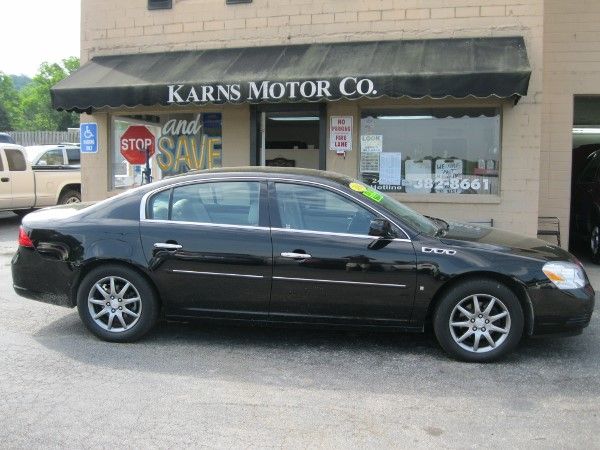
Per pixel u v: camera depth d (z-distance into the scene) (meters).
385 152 9.82
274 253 5.40
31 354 5.40
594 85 10.37
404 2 9.53
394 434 3.97
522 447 3.81
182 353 5.48
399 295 5.30
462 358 5.32
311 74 8.84
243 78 9.05
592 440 3.91
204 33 10.36
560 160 10.52
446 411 4.33
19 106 79.69
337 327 5.46
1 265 9.86
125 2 10.69
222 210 5.61
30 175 14.84
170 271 5.53
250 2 10.12
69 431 3.96
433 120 9.65
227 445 3.80
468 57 8.73
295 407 4.37
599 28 10.30
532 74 9.12
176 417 4.18
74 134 36.47
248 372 5.04
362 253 5.31
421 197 9.56
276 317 5.50
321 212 5.50
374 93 8.56
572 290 5.21
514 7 9.19
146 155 10.89
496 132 9.46
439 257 5.25
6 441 3.83
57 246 5.70
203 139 10.62
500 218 9.34
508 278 5.20
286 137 10.28
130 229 5.62
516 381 4.90
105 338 5.72
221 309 5.55
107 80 9.77
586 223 10.80
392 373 5.05
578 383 4.88
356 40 9.73
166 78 9.50
